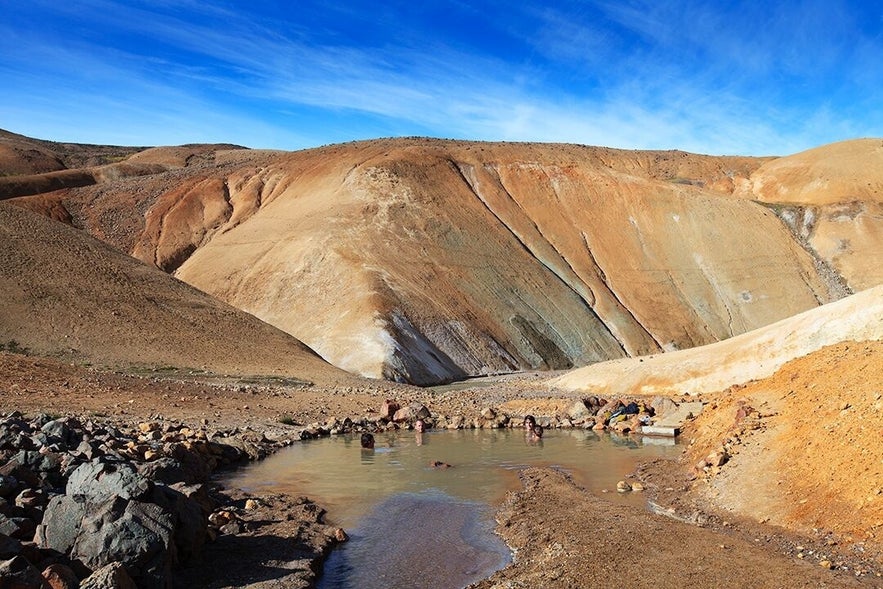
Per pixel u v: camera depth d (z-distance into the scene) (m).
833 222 115.19
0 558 8.91
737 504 13.80
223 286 84.44
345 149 123.31
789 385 18.48
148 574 9.73
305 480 18.70
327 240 84.56
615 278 101.50
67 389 28.25
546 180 115.06
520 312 85.19
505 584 10.59
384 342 62.44
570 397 36.94
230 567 11.34
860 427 13.39
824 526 11.83
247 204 110.94
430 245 89.94
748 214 111.62
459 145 132.12
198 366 44.34
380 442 25.67
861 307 30.89
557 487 17.11
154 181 122.62
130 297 51.91
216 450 20.97
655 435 25.83
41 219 58.97
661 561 11.02
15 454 13.66
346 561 12.20
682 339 92.94
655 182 114.94
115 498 10.27
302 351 55.28
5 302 44.50
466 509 15.62
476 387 51.88
